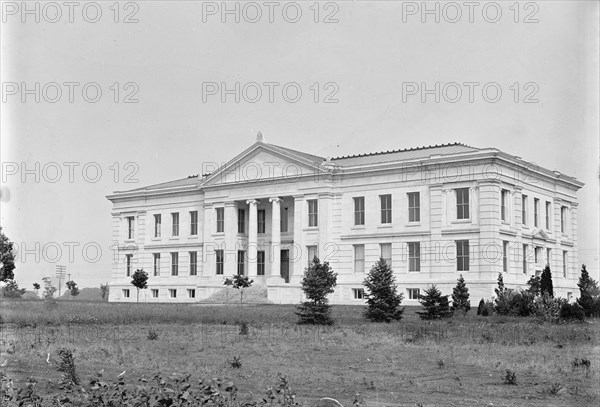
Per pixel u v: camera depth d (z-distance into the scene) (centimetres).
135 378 2020
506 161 6147
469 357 2536
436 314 4450
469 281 6022
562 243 6378
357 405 1558
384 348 2794
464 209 6225
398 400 1758
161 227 8175
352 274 6844
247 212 7769
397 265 6562
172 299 7888
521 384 2006
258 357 2533
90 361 2402
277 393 1504
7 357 2464
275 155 7325
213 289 7519
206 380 1862
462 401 1753
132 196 8381
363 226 6819
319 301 4103
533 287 4959
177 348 2767
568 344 2908
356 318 4412
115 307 5088
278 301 6938
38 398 1576
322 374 2142
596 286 4266
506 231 6153
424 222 6438
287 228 7481
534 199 6450
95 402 1406
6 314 3919
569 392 1883
